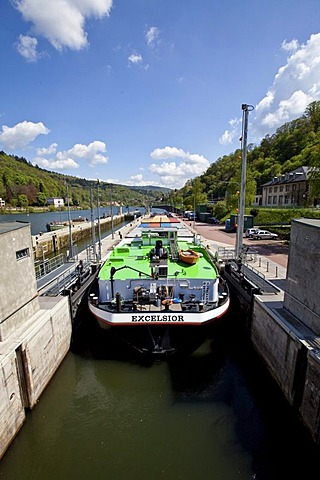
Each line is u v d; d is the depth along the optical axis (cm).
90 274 1728
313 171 2923
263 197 7056
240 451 758
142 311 1019
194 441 785
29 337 865
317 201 4781
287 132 9044
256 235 3425
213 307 1076
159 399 943
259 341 1182
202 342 1166
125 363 1123
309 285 939
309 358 795
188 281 1123
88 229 5544
